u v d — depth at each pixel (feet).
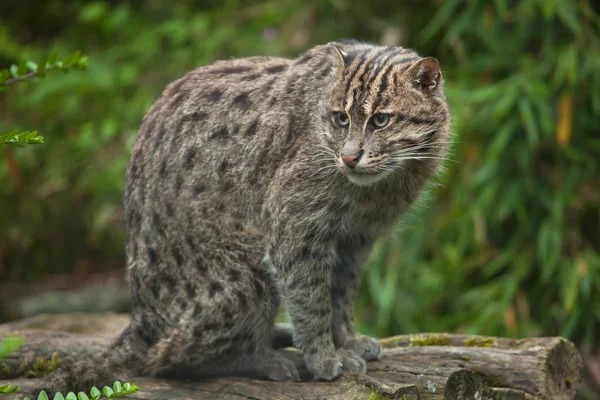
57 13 55.52
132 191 23.75
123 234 48.01
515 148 39.11
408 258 39.68
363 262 24.84
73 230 49.44
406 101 22.02
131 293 23.71
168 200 22.91
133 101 46.50
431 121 22.62
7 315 43.34
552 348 23.25
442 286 39.63
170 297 22.77
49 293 44.91
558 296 39.29
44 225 49.21
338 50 22.21
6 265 48.96
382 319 38.06
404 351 24.13
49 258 49.21
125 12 49.29
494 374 22.74
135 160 23.93
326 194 22.30
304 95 22.88
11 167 47.37
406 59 22.59
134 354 22.86
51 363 24.04
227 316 22.24
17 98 49.34
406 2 44.34
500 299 39.11
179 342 22.17
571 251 39.14
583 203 39.29
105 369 22.22
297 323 22.71
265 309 22.79
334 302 24.75
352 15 44.88
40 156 48.55
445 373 21.74
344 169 21.61
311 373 22.76
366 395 20.83
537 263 39.37
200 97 23.52
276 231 22.35
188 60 46.73
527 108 36.96
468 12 39.78
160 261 22.95
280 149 22.70
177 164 23.03
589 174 39.17
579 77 38.17
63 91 47.83
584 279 36.45
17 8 55.83
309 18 45.39
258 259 22.58
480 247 39.11
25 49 50.75
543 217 39.70
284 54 44.04
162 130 23.53
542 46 40.47
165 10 50.70
